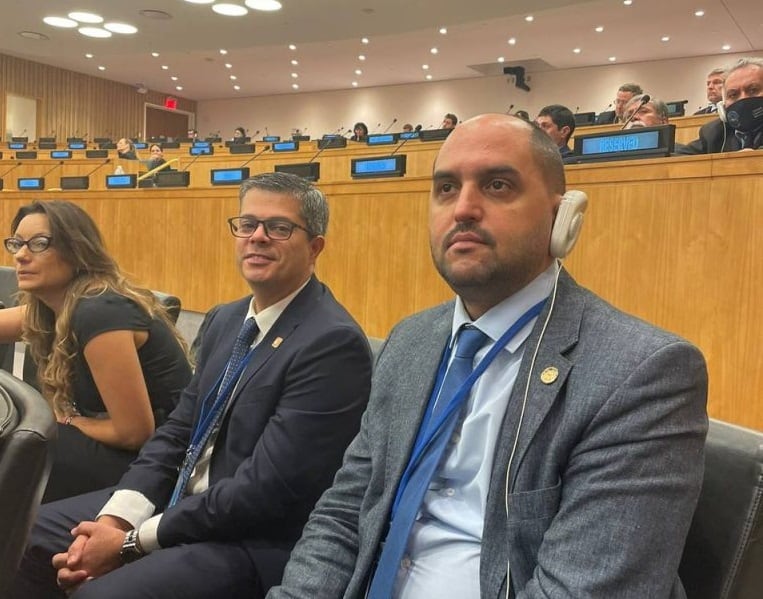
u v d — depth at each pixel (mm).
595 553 824
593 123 6402
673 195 2299
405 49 12484
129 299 1854
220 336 1692
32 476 716
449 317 1180
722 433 958
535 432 917
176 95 17266
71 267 1885
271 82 15594
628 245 2408
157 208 4227
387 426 1148
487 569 922
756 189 2117
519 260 1008
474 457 1009
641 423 846
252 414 1482
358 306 3299
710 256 2217
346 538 1165
